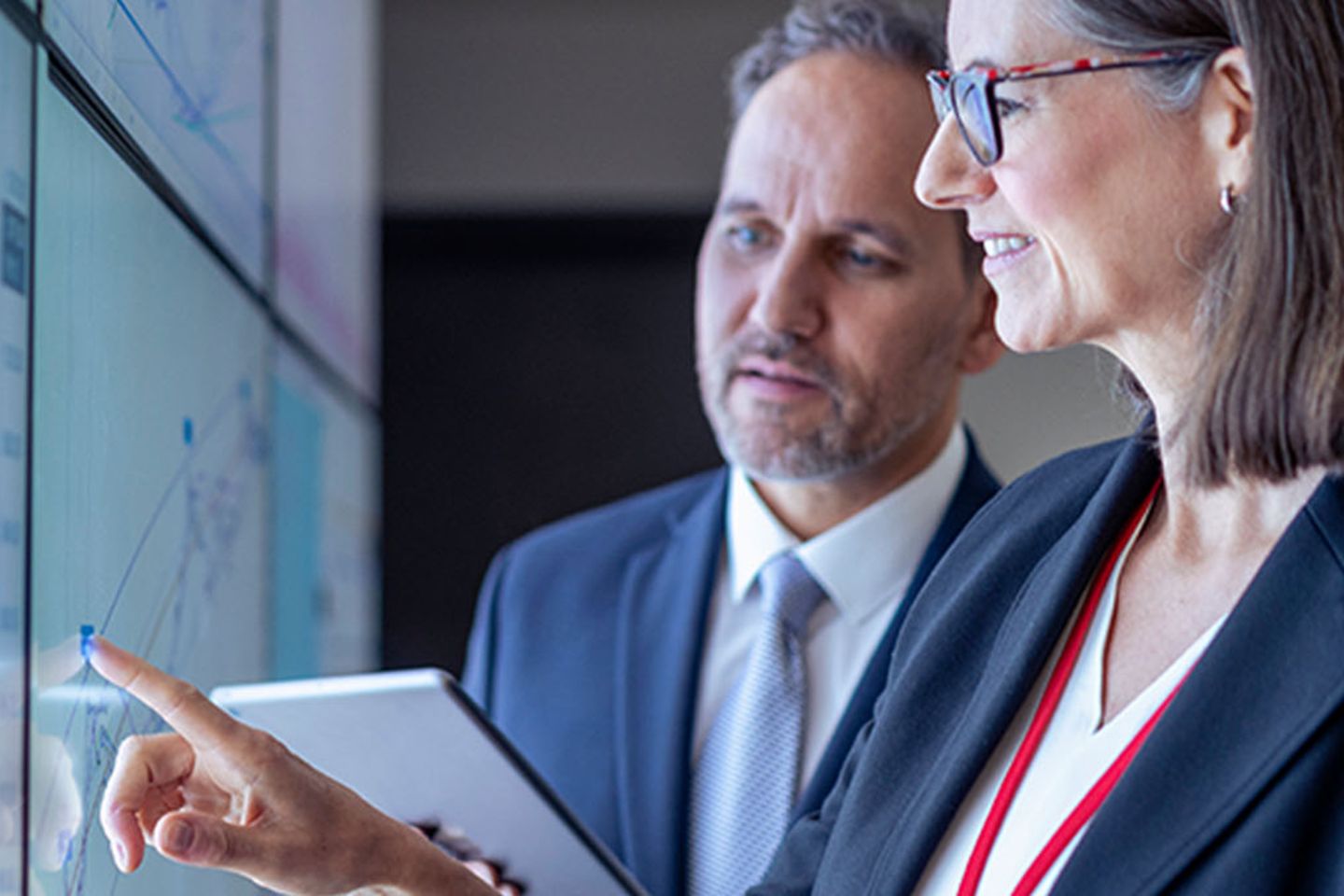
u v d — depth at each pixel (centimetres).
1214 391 86
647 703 171
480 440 415
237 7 161
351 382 273
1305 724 81
